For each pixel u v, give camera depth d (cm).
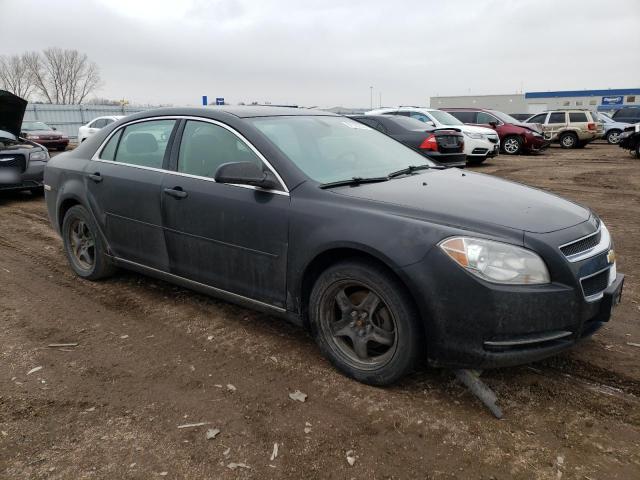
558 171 1348
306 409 289
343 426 274
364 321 309
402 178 362
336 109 1698
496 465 245
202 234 371
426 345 289
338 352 322
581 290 274
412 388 307
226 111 387
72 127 3497
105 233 455
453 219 284
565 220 298
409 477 238
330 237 303
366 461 248
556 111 2256
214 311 421
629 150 1844
